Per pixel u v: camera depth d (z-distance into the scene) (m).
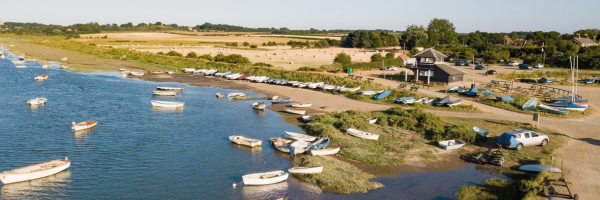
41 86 88.25
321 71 112.50
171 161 40.41
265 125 55.66
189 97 78.69
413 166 38.28
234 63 133.62
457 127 49.12
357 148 43.19
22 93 78.69
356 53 186.50
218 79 105.62
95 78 104.06
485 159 38.91
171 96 79.38
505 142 42.03
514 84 88.06
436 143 45.69
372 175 36.06
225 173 37.19
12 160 40.22
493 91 77.25
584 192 30.56
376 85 84.25
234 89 89.12
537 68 120.56
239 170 37.97
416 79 90.69
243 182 34.12
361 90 81.19
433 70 86.81
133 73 110.94
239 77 104.81
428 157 40.59
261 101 74.44
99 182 35.03
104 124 55.41
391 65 133.75
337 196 31.78
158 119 58.84
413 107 64.69
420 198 31.41
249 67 117.31
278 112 64.38
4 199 31.42
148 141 47.38
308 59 151.00
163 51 176.88
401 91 75.69
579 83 88.94
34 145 45.22
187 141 47.47
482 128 51.09
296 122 57.41
